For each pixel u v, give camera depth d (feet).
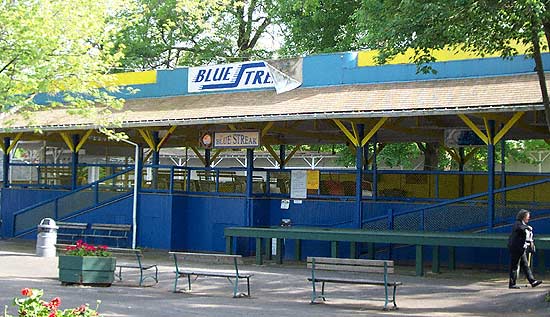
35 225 87.97
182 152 138.10
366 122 67.26
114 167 92.38
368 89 66.13
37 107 70.85
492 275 57.98
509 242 51.19
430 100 59.52
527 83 58.13
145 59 124.57
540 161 101.24
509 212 60.95
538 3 40.37
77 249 54.29
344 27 99.40
